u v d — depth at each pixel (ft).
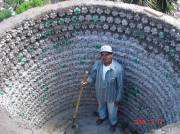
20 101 33.53
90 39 34.81
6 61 32.09
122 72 34.12
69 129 37.45
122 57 34.94
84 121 38.11
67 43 34.71
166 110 32.68
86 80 34.76
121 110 37.81
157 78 33.47
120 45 34.50
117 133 37.24
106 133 37.27
